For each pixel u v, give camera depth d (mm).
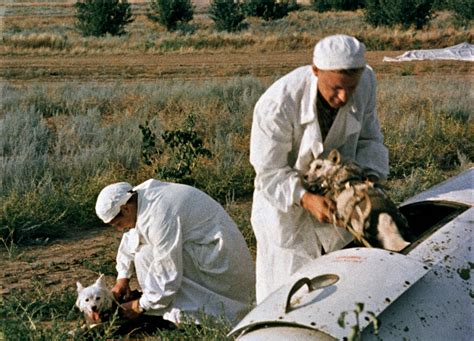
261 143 4691
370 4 40562
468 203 4926
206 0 61250
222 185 10227
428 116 14117
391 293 3703
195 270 6020
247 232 8352
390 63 26156
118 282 6355
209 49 31688
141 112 15984
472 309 3914
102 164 11031
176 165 10141
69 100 17719
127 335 5875
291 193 4656
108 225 9281
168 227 5828
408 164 11586
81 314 6457
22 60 27594
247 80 19578
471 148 12719
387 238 4281
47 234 8891
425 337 3662
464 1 38344
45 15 50438
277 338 3660
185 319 5855
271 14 48125
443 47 31641
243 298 6203
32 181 9852
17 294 6875
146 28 44625
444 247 4211
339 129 4738
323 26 42062
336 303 3670
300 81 4617
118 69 25344
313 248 4969
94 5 39188
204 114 14945
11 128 13516
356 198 4406
